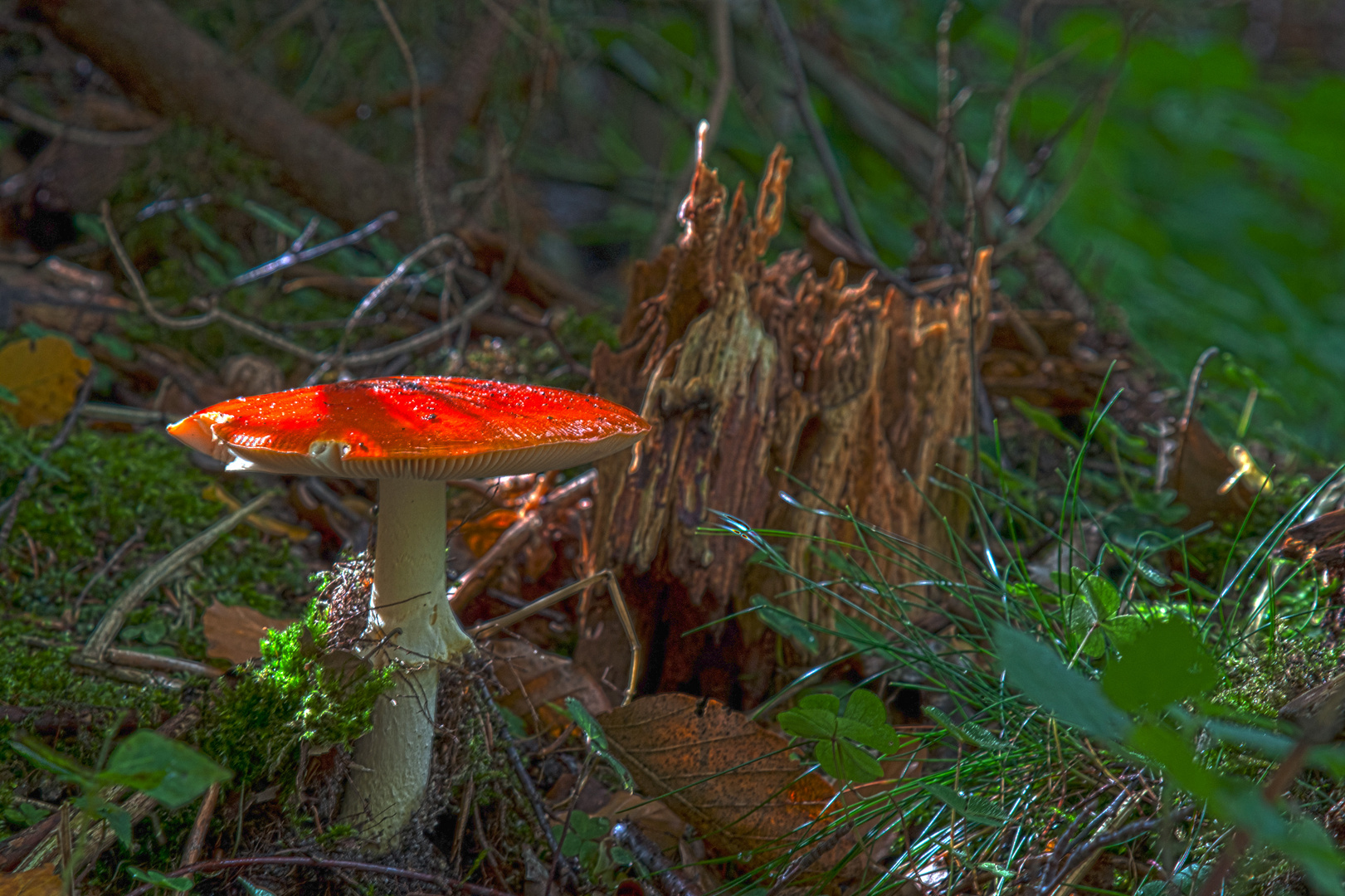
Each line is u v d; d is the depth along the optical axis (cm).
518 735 89
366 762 84
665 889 85
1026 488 101
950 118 131
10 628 92
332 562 103
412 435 80
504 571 100
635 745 88
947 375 98
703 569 93
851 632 92
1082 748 83
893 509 97
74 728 86
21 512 98
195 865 81
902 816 84
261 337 110
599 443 82
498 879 85
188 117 141
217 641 92
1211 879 75
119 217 135
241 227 142
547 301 142
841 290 100
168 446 106
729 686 95
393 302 133
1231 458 103
